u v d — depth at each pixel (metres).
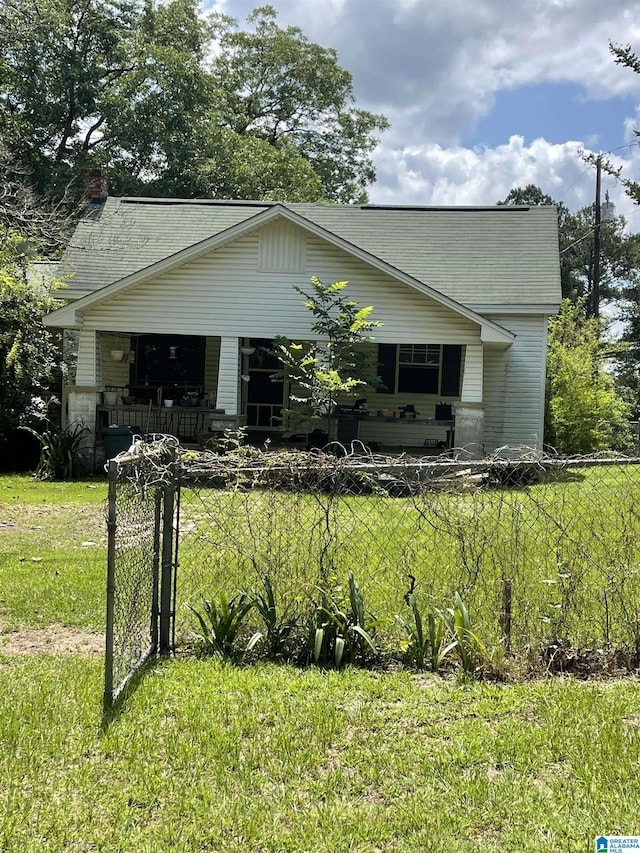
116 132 28.27
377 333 14.65
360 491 5.57
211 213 19.11
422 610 4.89
